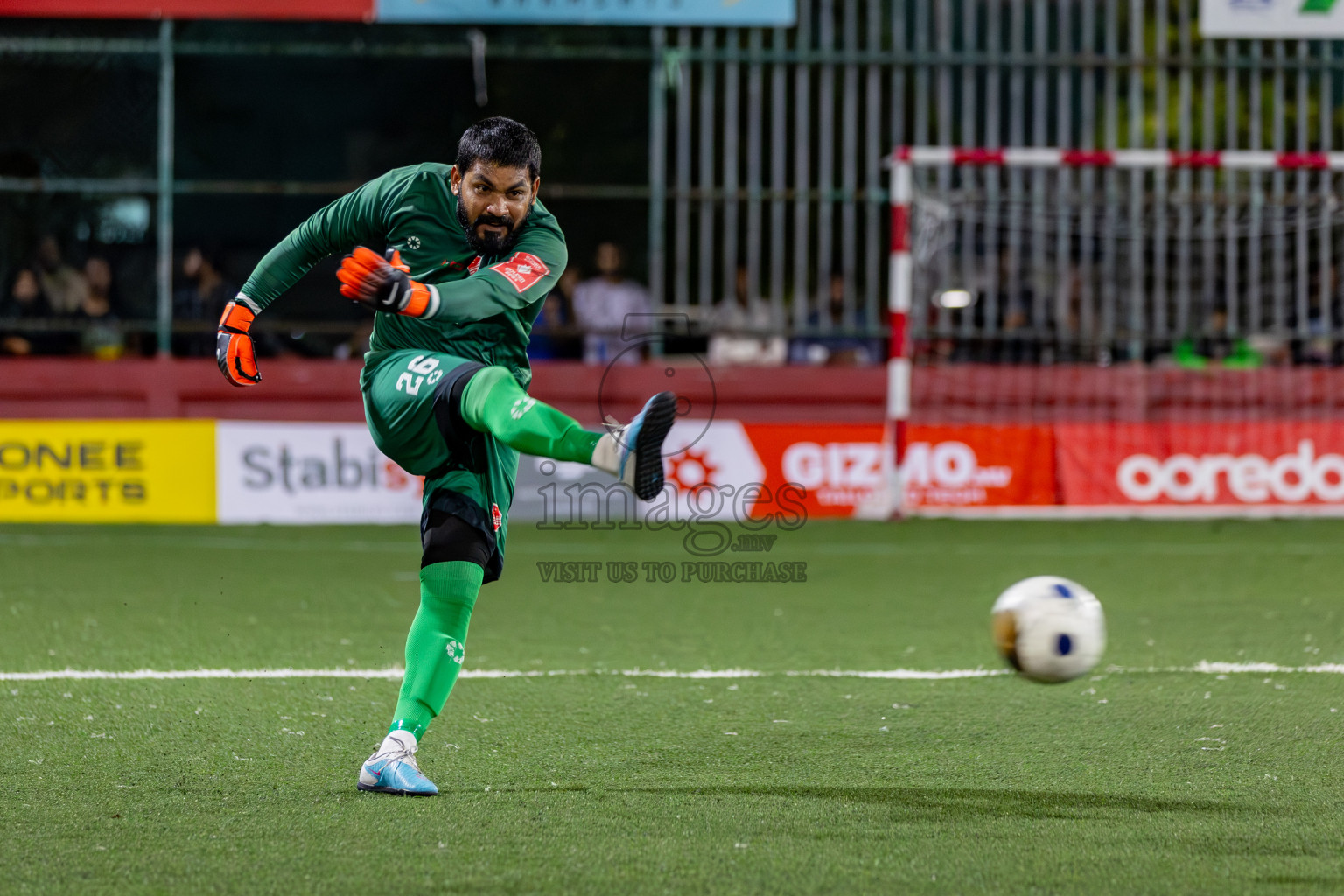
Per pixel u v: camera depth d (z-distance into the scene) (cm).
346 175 5134
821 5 4106
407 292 1191
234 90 5050
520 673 1964
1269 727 1644
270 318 4491
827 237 4128
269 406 4169
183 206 4819
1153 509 4041
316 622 2391
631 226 4944
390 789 1342
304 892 1084
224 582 2841
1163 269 4188
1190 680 1917
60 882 1102
